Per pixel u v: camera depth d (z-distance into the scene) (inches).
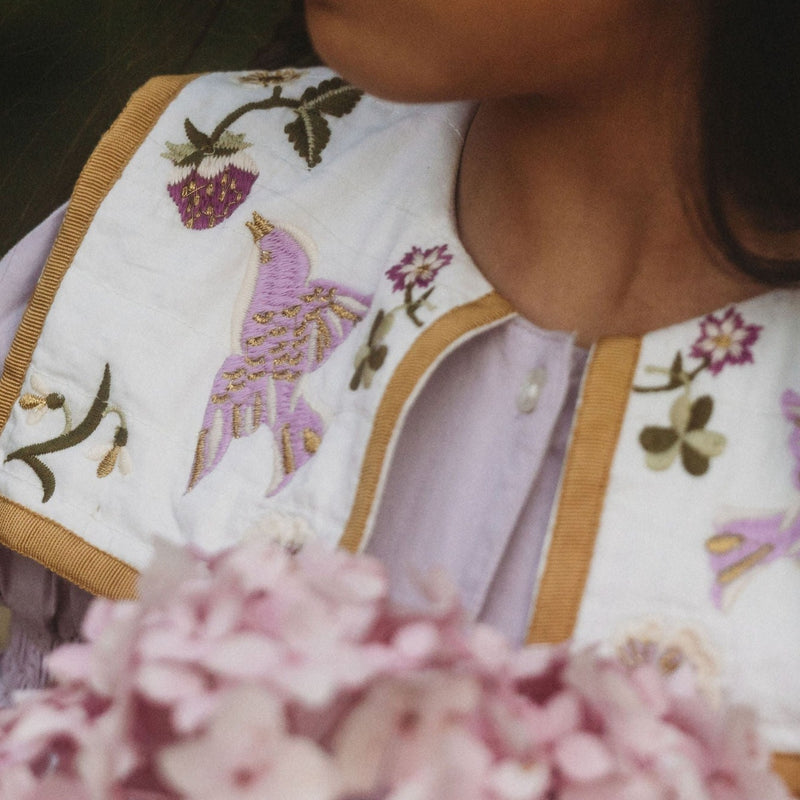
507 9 19.7
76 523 23.2
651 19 20.6
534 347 21.8
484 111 23.2
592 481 21.2
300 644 16.5
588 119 21.4
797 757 20.6
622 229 22.0
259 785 15.7
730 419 21.4
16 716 17.4
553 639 20.9
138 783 17.1
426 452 21.9
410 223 23.1
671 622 20.9
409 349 21.8
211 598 17.0
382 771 16.4
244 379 23.2
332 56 20.4
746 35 21.0
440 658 16.9
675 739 17.0
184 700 16.3
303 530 21.9
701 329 21.7
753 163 21.6
